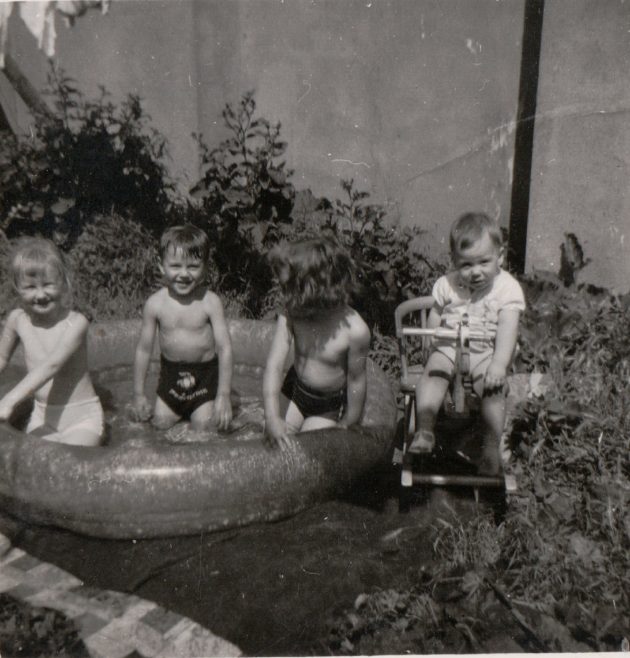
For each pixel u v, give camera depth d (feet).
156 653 6.64
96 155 18.01
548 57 13.70
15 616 7.10
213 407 11.08
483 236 9.07
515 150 15.21
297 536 8.47
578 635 6.66
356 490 9.41
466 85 15.64
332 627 6.93
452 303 9.81
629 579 7.16
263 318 15.42
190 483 8.21
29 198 17.81
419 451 8.93
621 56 13.02
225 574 7.77
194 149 20.33
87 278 16.53
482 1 15.06
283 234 15.52
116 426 10.94
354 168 17.51
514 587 7.27
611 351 11.78
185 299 10.73
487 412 9.04
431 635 6.77
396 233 15.49
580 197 13.97
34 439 8.69
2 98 21.08
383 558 8.03
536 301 13.24
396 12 16.17
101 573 7.80
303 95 17.93
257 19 18.21
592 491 8.49
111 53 20.85
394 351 13.32
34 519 8.59
